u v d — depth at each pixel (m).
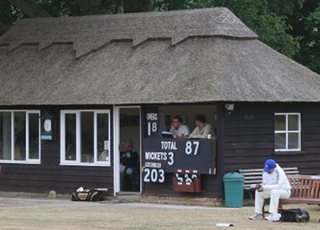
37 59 50.56
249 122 41.69
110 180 45.03
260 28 63.94
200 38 44.69
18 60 51.31
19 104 46.81
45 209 37.78
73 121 46.62
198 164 40.62
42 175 48.03
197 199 41.12
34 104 46.22
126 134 51.94
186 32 45.44
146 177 42.72
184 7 65.56
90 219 32.78
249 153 41.56
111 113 44.78
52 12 71.00
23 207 39.16
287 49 65.56
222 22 45.09
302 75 45.53
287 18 71.31
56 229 28.50
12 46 52.59
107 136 45.25
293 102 43.06
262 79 42.50
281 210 32.25
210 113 49.19
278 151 42.97
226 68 41.78
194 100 39.81
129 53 46.94
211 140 40.28
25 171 48.84
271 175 33.12
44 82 47.81
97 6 66.56
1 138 50.06
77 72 47.38
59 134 47.16
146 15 49.44
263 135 42.25
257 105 42.09
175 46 45.25
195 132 42.22
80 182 46.31
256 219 32.91
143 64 45.19
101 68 46.72
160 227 29.58
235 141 41.03
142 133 43.53
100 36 49.50
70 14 71.50
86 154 46.25
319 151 44.78
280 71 44.59
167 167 41.84
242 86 40.78
